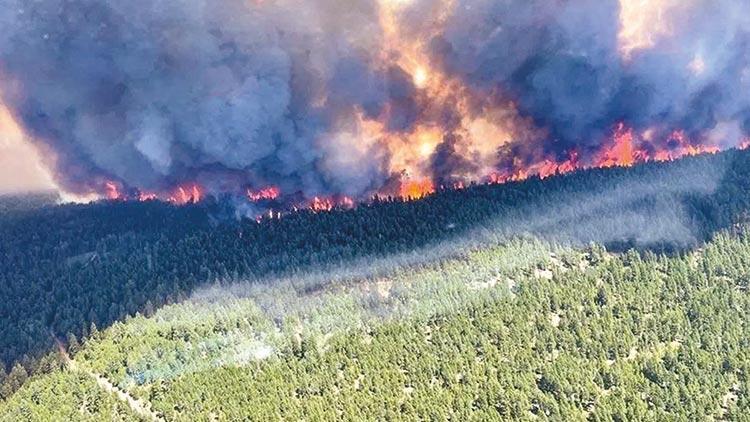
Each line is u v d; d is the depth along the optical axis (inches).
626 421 7529.5
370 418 7746.1
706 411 7677.2
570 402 7839.6
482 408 7819.9
